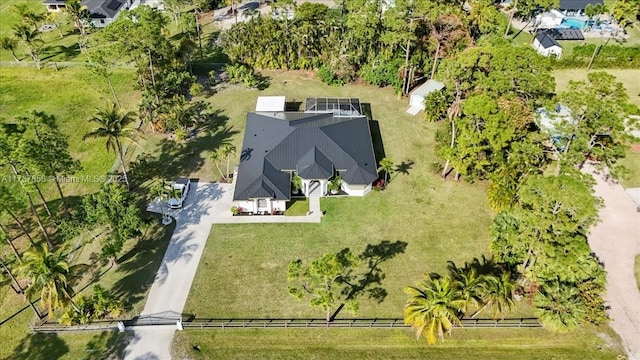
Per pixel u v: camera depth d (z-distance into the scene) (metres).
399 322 43.78
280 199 54.03
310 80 81.25
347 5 85.44
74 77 82.88
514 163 51.59
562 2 98.19
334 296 46.00
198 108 73.62
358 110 68.06
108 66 73.94
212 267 49.16
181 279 47.94
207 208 56.12
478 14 77.50
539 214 40.50
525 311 44.44
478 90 55.66
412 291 41.00
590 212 38.06
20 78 82.38
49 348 42.06
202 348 42.03
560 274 41.34
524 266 44.94
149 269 48.97
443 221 54.16
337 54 79.69
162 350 41.84
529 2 89.31
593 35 92.88
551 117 50.59
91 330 43.19
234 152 62.81
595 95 48.31
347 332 43.16
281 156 57.91
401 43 76.62
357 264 41.69
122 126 55.06
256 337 42.84
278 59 82.62
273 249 51.00
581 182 40.12
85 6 97.56
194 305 45.44
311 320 44.09
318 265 39.06
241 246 51.38
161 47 70.38
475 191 58.22
